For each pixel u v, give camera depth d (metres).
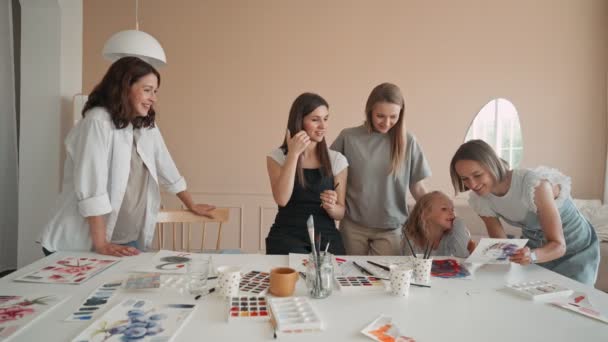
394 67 4.02
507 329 0.92
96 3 3.88
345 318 0.96
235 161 4.00
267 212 4.02
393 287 1.12
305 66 3.99
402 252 1.94
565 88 4.08
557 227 1.41
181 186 2.02
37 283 1.15
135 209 1.77
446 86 4.04
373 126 1.96
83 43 3.89
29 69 2.77
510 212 1.56
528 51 4.05
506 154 4.09
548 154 4.11
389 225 2.00
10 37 3.29
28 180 2.80
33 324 0.89
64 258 1.42
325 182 1.78
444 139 4.07
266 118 4.00
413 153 2.02
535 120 4.09
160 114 3.95
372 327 0.90
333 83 4.00
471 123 4.06
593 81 4.08
